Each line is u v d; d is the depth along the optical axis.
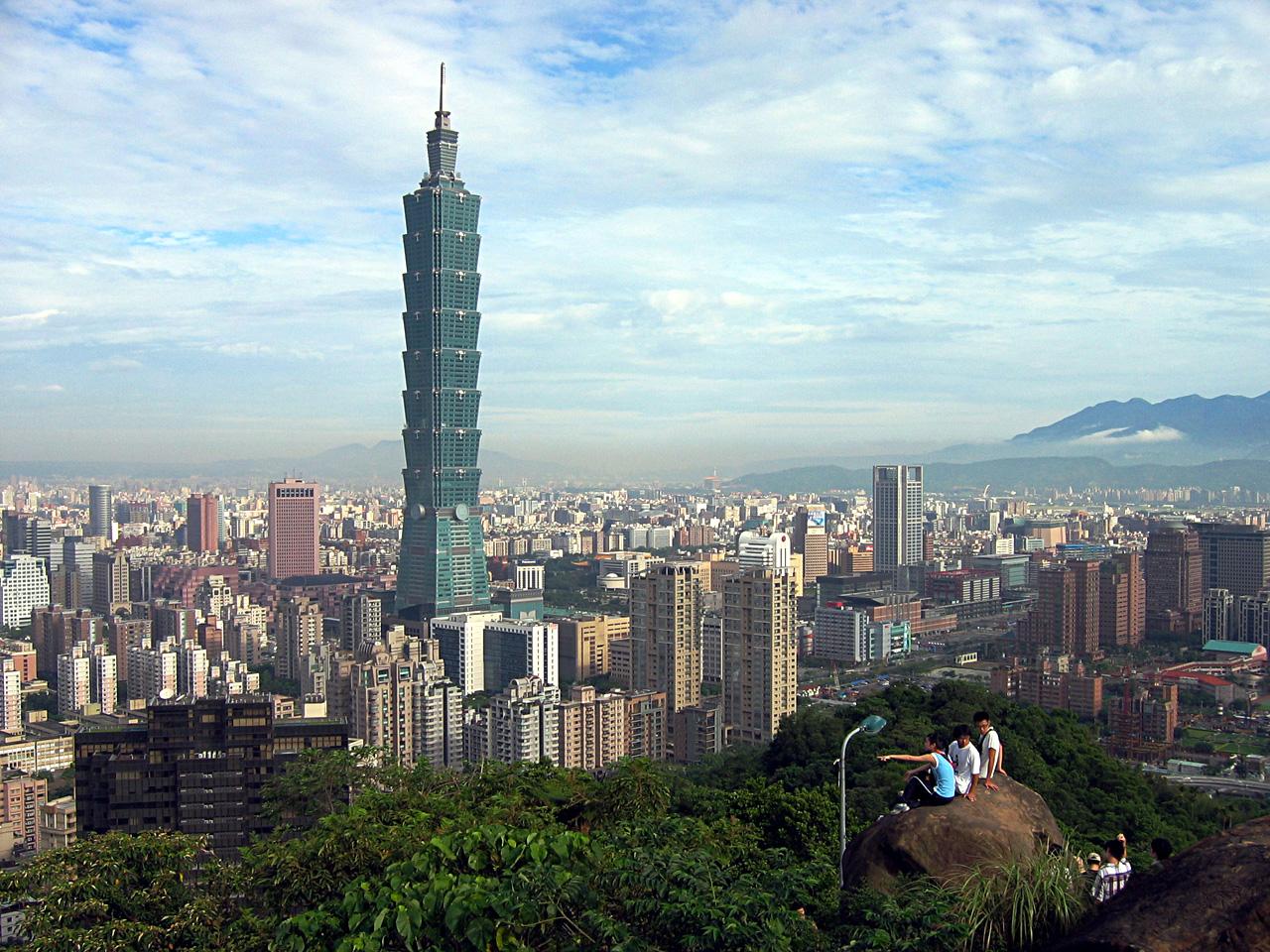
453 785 78.56
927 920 37.50
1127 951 30.91
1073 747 149.12
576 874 40.28
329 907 43.00
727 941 36.62
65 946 53.12
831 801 91.50
